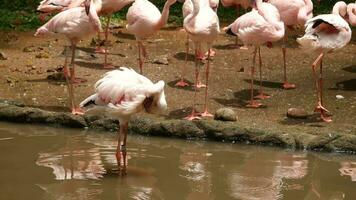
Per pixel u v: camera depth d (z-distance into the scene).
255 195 8.06
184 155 9.86
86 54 15.45
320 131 10.52
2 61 14.85
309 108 12.10
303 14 13.55
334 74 14.53
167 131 10.78
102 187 8.24
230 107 12.15
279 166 9.38
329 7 21.66
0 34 17.31
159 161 9.50
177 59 15.51
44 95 12.60
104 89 8.79
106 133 11.02
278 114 11.73
